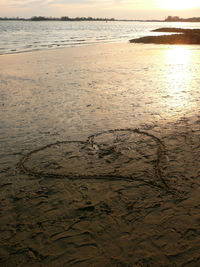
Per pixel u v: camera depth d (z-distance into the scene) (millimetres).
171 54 18078
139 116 5938
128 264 2205
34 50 21828
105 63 14375
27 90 8641
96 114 6156
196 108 6359
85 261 2254
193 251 2311
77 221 2758
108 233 2568
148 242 2436
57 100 7395
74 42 30953
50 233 2602
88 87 8828
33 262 2264
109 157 4133
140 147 4434
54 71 12109
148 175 3586
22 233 2617
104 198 3133
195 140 4609
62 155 4246
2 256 2338
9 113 6383
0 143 4750
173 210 2863
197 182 3371
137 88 8539
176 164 3840
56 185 3441
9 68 13125
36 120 5879
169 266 2172
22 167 3920
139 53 19047
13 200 3154
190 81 9375
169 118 5750
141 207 2936
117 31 69250
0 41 31172
